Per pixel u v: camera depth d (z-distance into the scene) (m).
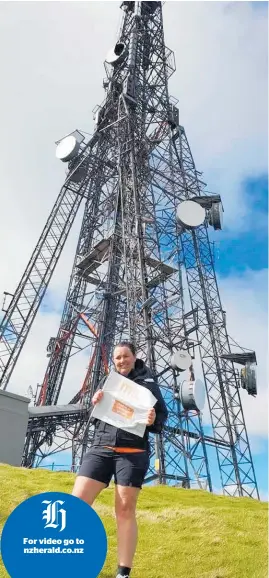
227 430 42.56
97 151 50.47
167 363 38.47
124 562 5.64
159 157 49.78
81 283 48.38
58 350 45.69
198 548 9.16
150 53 55.91
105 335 42.88
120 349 6.86
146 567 8.09
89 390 40.69
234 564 8.41
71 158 49.50
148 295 40.97
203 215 42.97
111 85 52.88
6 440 29.50
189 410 36.50
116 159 49.81
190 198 48.78
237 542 9.61
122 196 44.75
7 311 43.75
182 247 48.69
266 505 18.73
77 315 45.78
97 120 52.09
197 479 36.75
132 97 50.06
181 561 8.48
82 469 6.30
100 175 50.72
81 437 37.44
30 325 43.81
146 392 6.47
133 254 42.06
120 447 6.20
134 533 5.87
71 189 50.66
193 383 35.94
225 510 12.58
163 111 53.50
